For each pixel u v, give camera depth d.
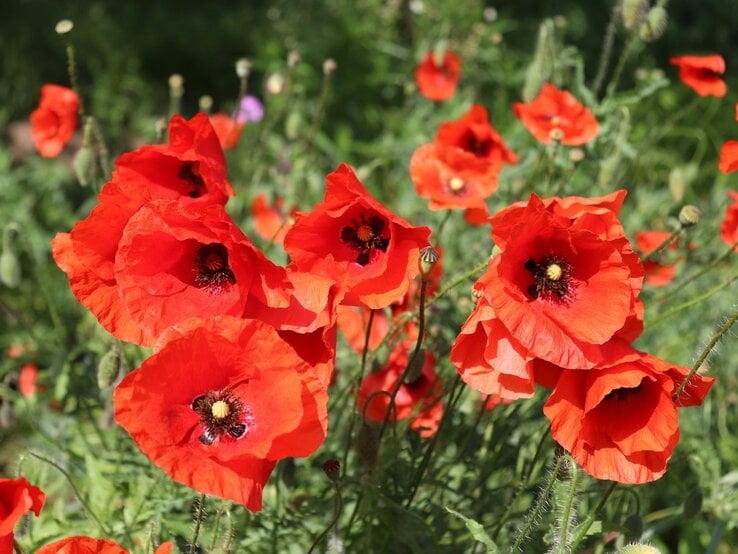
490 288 0.42
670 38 1.56
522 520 0.55
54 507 0.64
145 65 1.52
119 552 0.42
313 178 0.87
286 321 0.44
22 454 0.49
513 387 0.44
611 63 1.46
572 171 0.65
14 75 1.43
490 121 1.15
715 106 1.20
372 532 0.57
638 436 0.43
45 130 0.71
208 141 0.51
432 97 0.94
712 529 0.67
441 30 1.19
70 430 0.68
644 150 0.84
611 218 0.45
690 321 0.79
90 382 0.67
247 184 0.82
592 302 0.44
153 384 0.40
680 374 0.44
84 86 1.46
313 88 1.27
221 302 0.44
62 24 0.61
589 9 1.58
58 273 0.98
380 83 1.33
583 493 0.48
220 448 0.41
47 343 0.84
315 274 0.45
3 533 0.40
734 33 1.59
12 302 0.96
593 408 0.44
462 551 0.56
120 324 0.45
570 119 0.66
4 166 1.08
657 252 0.61
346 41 1.32
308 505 0.57
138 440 0.39
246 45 1.55
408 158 0.91
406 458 0.59
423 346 0.56
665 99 1.28
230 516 0.45
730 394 0.80
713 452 0.69
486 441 0.58
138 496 0.58
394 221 0.44
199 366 0.41
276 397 0.41
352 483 0.51
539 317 0.42
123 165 0.51
